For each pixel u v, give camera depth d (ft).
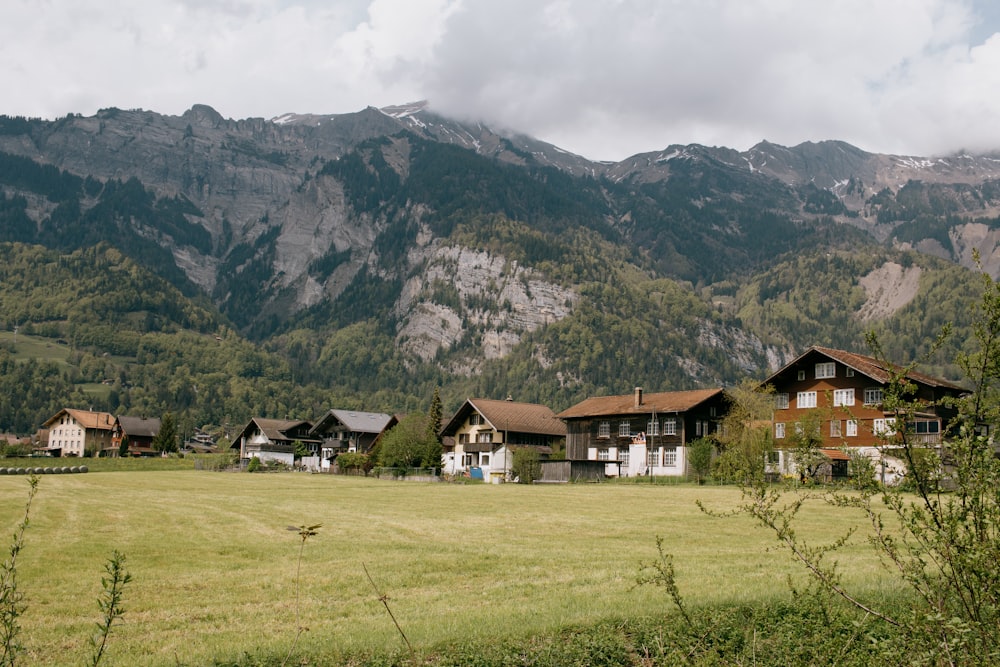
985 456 32.60
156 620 64.95
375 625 60.34
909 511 35.04
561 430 349.00
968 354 34.55
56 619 65.05
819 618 53.06
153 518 139.85
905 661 37.22
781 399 263.70
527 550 102.53
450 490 223.71
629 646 54.19
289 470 417.90
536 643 54.44
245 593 75.72
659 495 193.88
